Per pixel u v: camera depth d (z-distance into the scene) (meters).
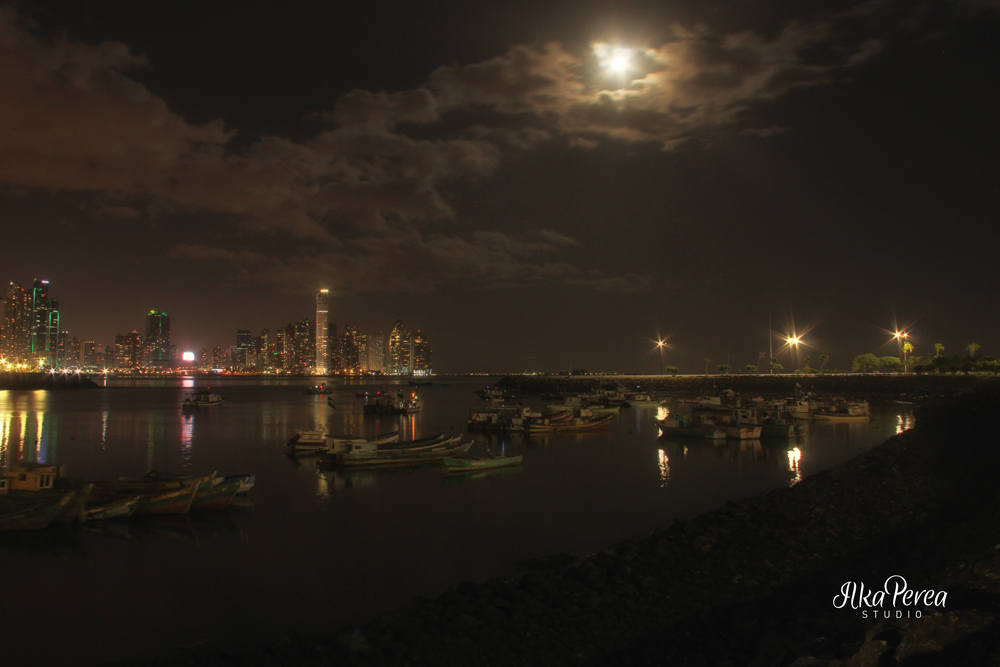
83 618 21.72
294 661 16.53
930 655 12.25
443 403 176.75
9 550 29.44
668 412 128.62
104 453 66.25
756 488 44.31
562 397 186.12
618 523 34.28
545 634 17.77
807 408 97.38
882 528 26.44
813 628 16.78
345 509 38.28
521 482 47.44
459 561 27.77
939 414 52.19
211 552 29.34
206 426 99.31
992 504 24.19
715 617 18.58
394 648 16.97
